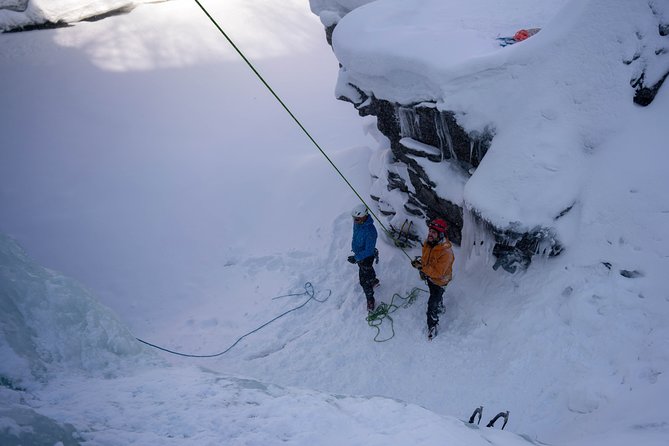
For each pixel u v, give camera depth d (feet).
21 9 61.00
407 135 24.39
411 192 25.86
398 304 23.76
